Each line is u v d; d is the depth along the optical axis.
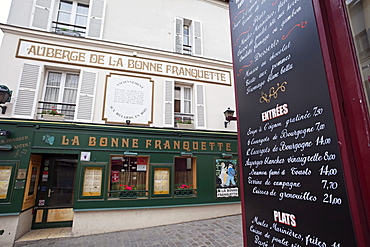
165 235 5.25
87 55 6.50
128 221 5.79
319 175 1.34
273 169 1.74
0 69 5.65
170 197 6.25
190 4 8.42
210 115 7.46
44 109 5.91
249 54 2.23
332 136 1.27
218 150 7.10
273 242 1.67
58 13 6.80
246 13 2.37
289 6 1.73
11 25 5.88
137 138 6.32
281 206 1.62
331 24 1.39
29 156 5.36
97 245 4.71
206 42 8.28
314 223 1.34
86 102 6.15
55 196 5.90
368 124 1.13
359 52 1.25
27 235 5.21
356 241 1.09
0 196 4.99
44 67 6.12
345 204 1.16
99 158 5.86
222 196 6.79
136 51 7.04
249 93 2.15
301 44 1.57
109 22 7.07
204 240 4.90
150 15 7.64
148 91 6.85
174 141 6.65
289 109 1.63
